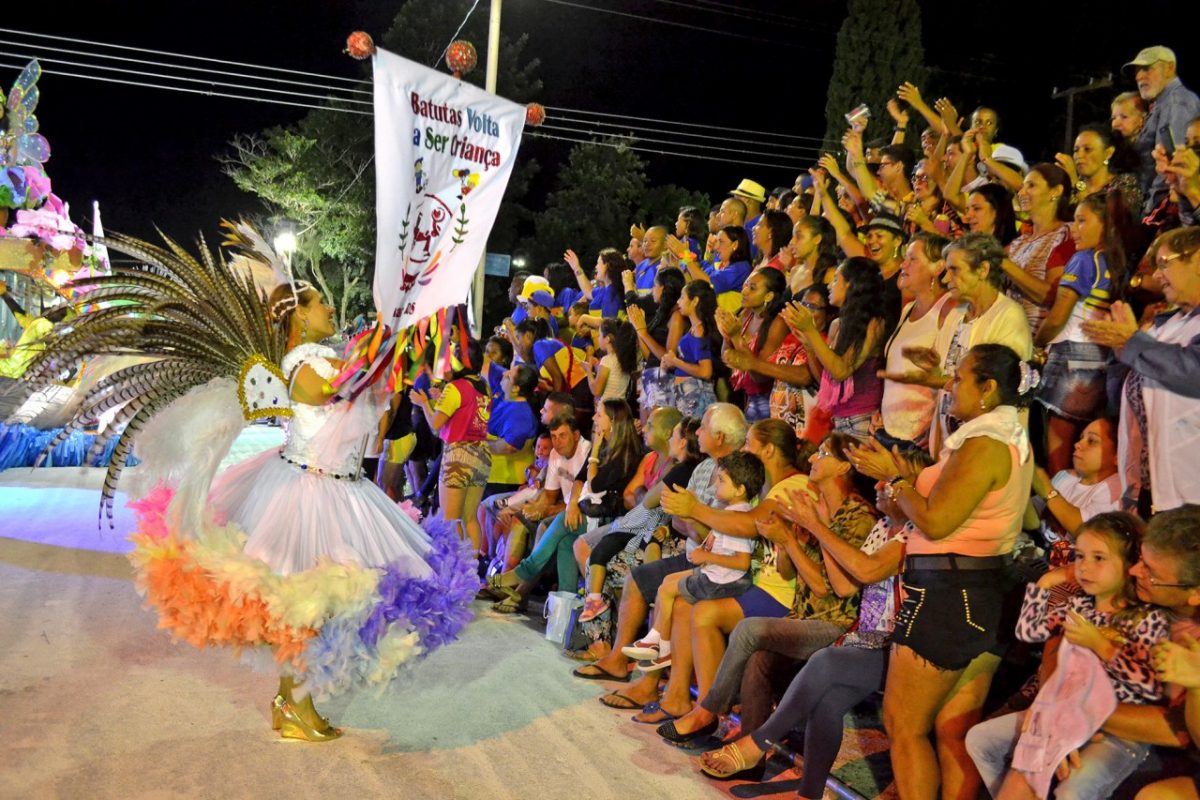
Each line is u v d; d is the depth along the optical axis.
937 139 6.48
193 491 4.00
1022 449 3.57
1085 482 4.34
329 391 4.25
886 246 5.59
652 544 5.63
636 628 5.38
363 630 4.08
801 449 4.90
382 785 3.94
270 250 4.56
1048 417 4.71
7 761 3.94
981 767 3.42
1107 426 4.29
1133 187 4.62
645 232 8.97
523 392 7.93
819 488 4.48
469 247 4.16
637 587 5.33
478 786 3.99
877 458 3.84
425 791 3.91
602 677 5.42
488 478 7.86
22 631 5.62
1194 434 3.78
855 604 4.39
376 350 4.07
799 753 4.39
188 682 4.95
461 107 4.06
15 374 11.81
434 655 5.69
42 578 6.81
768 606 4.62
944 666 3.55
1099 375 4.51
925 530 3.53
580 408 8.11
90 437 12.34
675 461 5.80
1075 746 3.05
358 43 3.81
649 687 5.04
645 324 7.02
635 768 4.26
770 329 6.07
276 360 4.38
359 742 4.37
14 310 12.91
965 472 3.49
